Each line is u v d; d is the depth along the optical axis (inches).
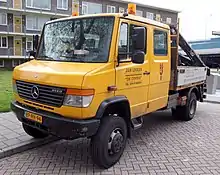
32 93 174.6
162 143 230.7
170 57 243.9
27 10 1293.1
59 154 201.5
